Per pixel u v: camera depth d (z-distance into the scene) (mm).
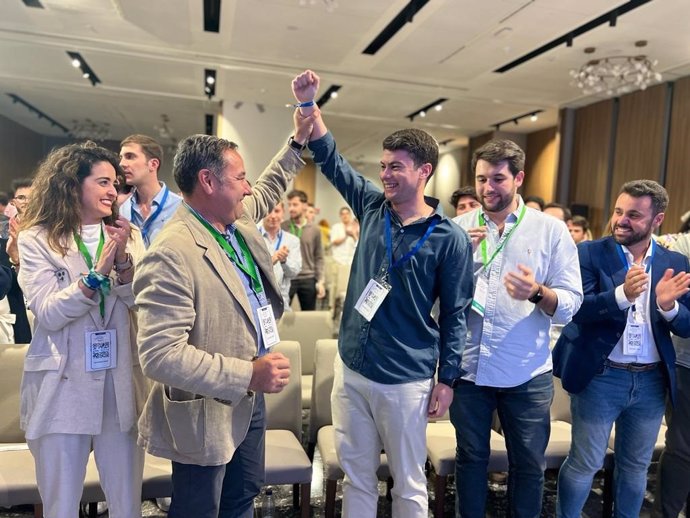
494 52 6008
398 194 1693
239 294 1459
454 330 1723
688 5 4527
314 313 3344
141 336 1317
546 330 1961
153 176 2492
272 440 2258
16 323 2855
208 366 1311
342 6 4941
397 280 1699
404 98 8430
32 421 1504
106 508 2318
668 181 6910
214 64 6961
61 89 8852
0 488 1803
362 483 1785
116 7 5223
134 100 9477
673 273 2080
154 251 1349
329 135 1957
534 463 1916
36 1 5191
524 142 10898
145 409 1489
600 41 5496
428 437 2389
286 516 2436
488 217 2014
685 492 2199
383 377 1679
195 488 1465
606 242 2127
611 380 2023
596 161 8125
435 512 2299
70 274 1546
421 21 5227
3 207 3896
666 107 6914
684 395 2172
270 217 3936
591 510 2580
